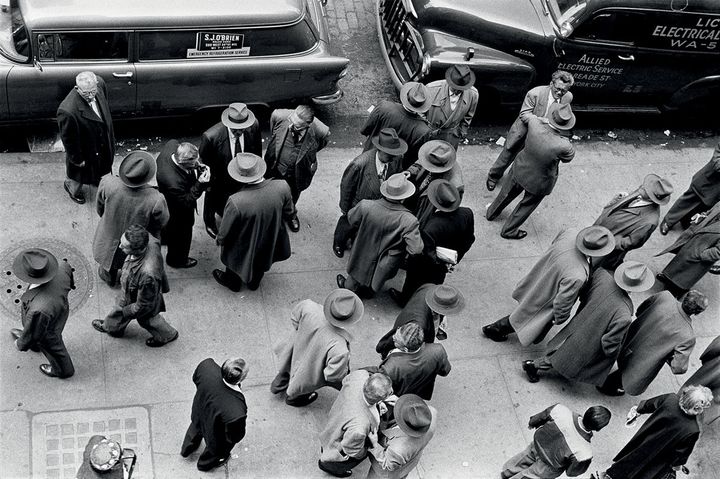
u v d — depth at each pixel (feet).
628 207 30.04
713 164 33.53
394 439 22.72
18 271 23.32
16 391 26.50
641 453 25.94
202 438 25.57
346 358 24.57
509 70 36.42
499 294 32.76
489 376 30.17
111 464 20.61
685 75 38.65
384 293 31.71
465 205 35.55
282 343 26.96
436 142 29.22
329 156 36.42
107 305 29.12
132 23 31.45
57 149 33.91
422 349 24.59
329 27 41.50
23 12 30.81
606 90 38.91
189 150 26.63
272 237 28.17
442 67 35.68
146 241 24.62
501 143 38.78
